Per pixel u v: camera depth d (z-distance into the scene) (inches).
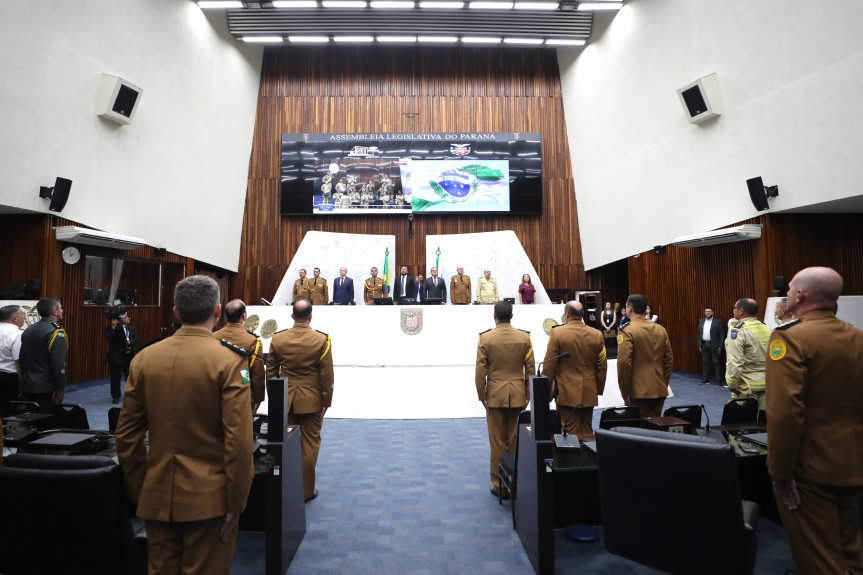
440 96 512.7
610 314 433.4
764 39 300.2
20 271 301.3
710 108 336.2
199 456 66.4
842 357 73.6
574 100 497.0
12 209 289.9
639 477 75.6
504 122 514.6
